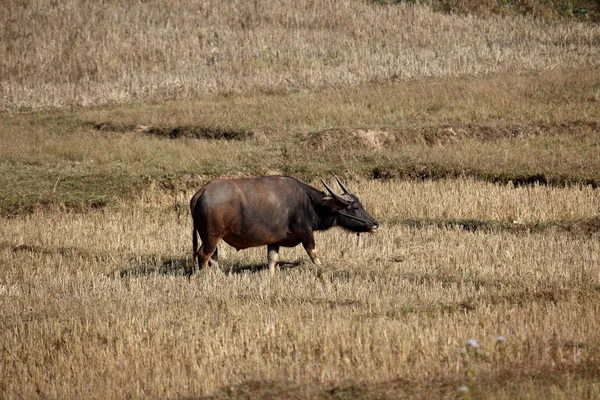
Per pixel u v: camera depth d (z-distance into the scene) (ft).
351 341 106.42
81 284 146.20
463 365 97.60
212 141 269.23
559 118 270.67
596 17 454.81
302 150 252.21
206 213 141.69
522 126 266.98
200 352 106.01
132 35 415.64
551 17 452.35
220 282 140.26
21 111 335.67
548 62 362.94
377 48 396.37
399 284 137.80
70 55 389.60
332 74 356.79
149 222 191.52
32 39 406.82
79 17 430.20
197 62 387.75
